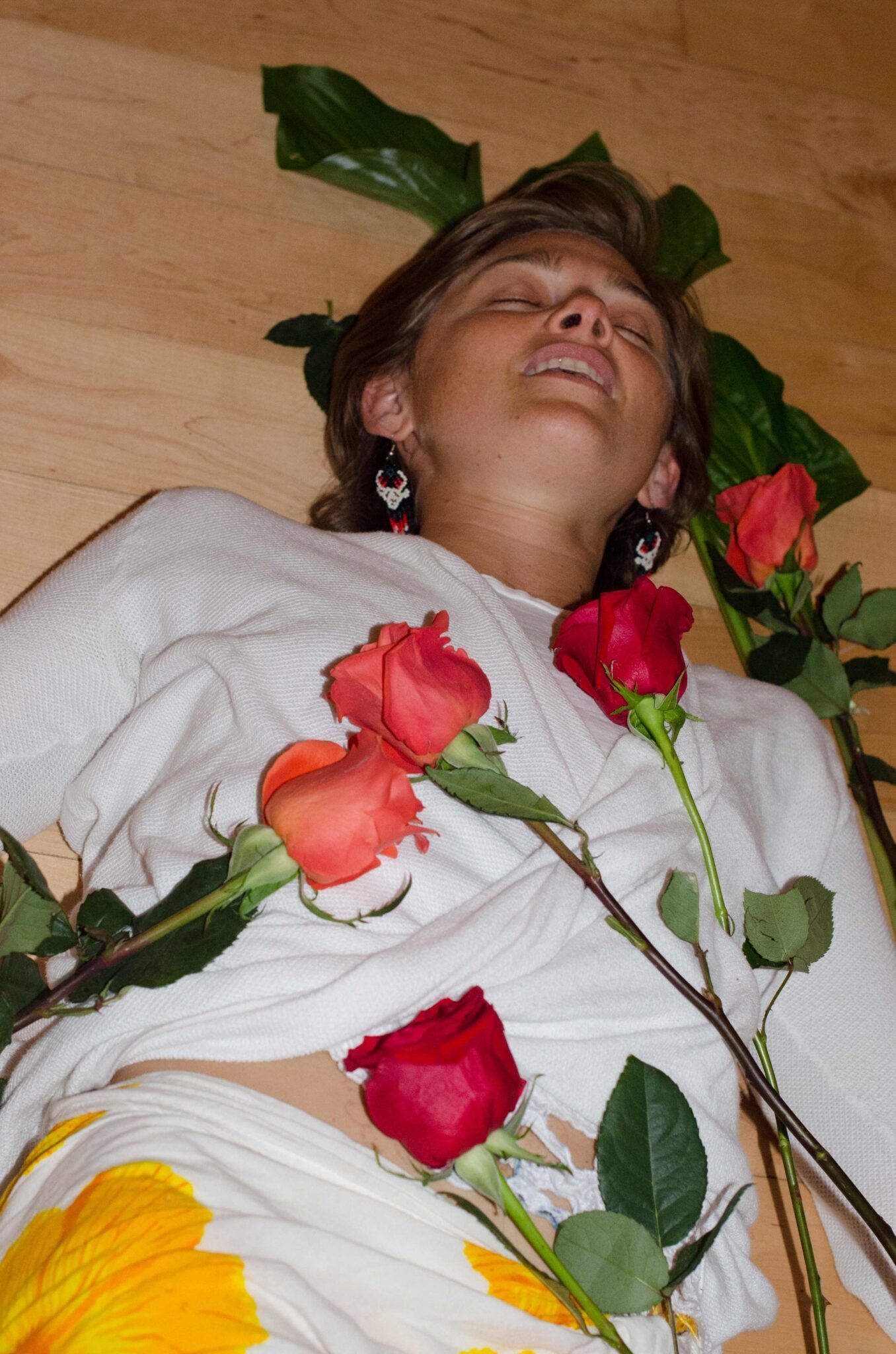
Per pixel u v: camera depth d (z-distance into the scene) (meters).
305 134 1.42
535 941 0.73
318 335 1.33
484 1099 0.56
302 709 0.83
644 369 1.16
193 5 1.48
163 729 0.89
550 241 1.29
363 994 0.69
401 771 0.61
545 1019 0.73
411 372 1.25
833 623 1.22
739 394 1.46
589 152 1.53
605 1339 0.59
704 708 1.03
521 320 1.15
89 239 1.32
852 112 1.76
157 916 0.68
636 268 1.39
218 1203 0.58
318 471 1.31
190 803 0.81
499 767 0.64
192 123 1.42
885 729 1.37
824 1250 1.09
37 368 1.25
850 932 1.00
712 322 1.56
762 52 1.76
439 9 1.61
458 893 0.76
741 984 0.83
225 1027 0.69
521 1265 0.63
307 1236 0.58
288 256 1.39
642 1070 0.70
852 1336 1.06
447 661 0.63
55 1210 0.61
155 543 0.95
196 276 1.34
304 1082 0.70
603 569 1.36
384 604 0.91
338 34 1.54
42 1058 0.75
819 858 1.01
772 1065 0.98
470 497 1.14
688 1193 0.68
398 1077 0.56
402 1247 0.61
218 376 1.31
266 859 0.62
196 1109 0.64
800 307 1.60
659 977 0.78
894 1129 0.94
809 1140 0.67
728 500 1.29
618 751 0.85
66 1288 0.56
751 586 1.26
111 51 1.42
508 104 1.58
